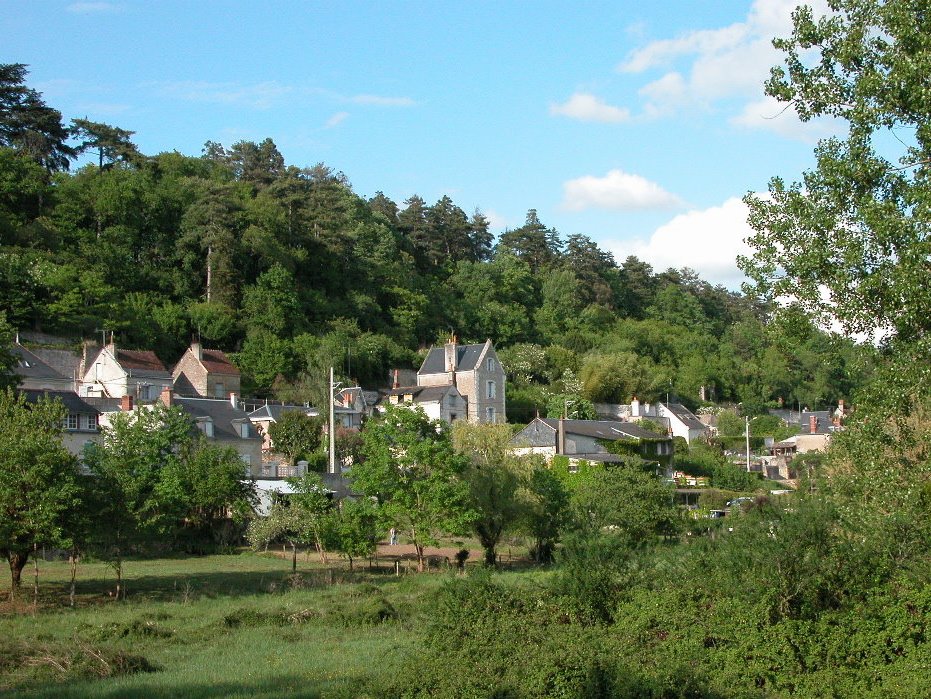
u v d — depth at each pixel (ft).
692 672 43.19
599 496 137.18
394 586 103.86
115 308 267.18
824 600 49.06
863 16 52.37
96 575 110.93
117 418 143.13
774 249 54.95
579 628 50.01
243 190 376.89
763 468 277.44
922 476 53.06
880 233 49.57
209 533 143.74
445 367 288.71
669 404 329.52
